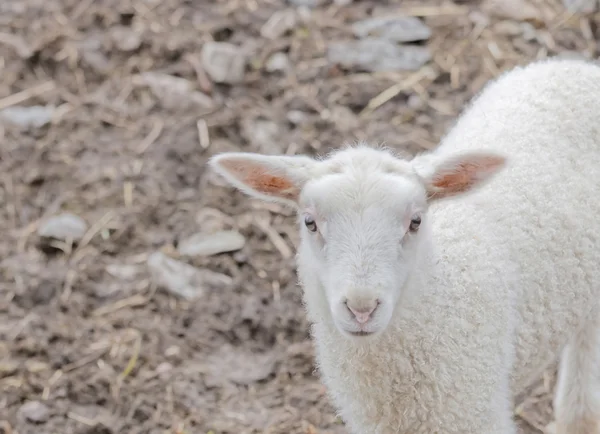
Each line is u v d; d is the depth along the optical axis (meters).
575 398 5.68
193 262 7.23
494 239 4.96
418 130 8.25
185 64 8.95
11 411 6.19
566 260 5.08
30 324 6.71
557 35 9.00
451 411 4.77
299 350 6.58
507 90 5.52
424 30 9.12
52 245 7.34
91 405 6.27
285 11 9.48
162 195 7.77
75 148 8.17
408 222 4.54
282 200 4.89
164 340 6.69
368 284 4.36
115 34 9.20
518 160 5.15
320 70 8.84
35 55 8.99
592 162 5.25
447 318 4.75
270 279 7.14
